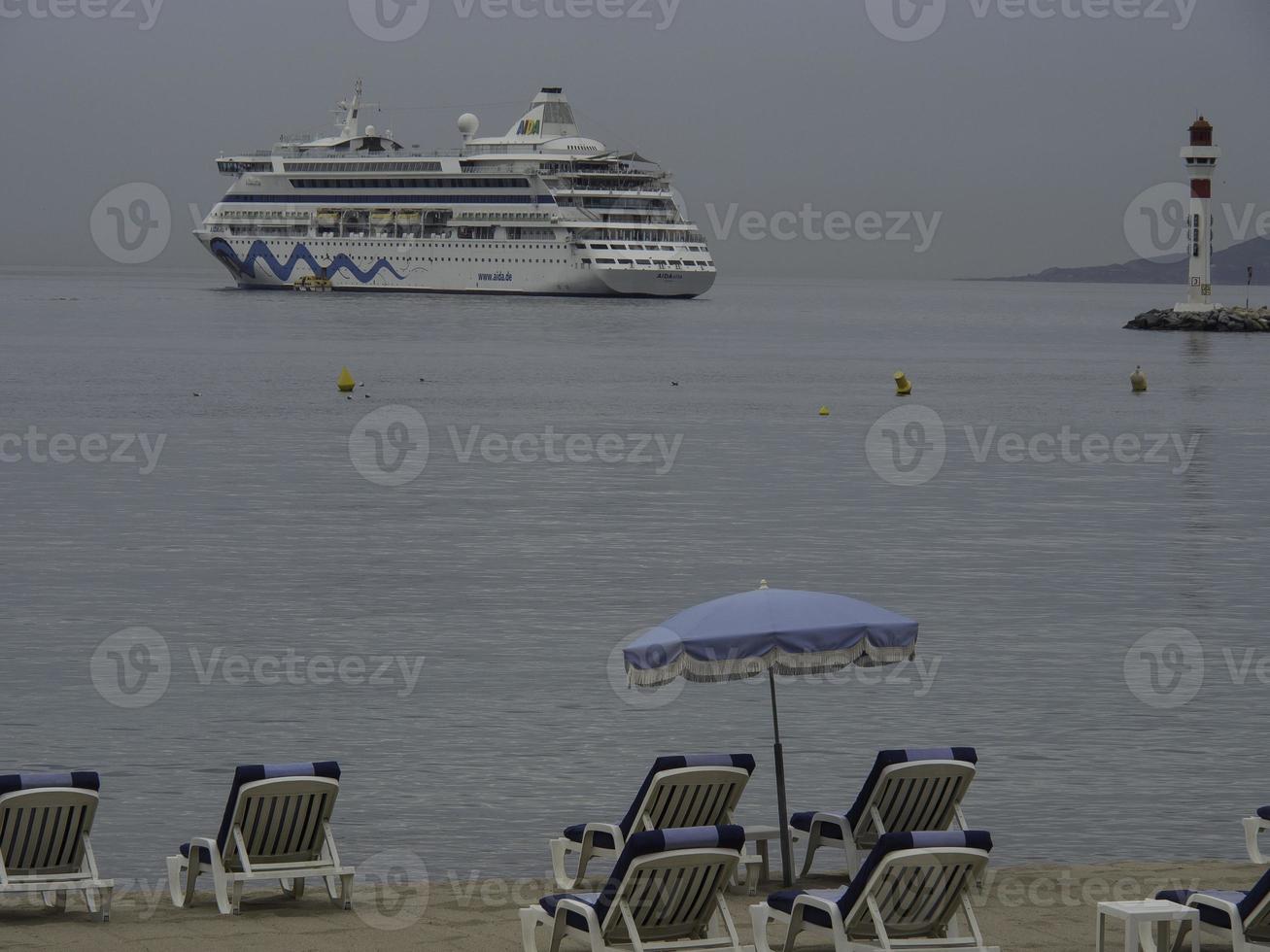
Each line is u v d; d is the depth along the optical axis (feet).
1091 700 180.45
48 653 202.49
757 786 148.77
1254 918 87.61
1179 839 132.46
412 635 215.10
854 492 387.14
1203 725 170.30
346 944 95.20
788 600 102.73
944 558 286.66
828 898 89.81
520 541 302.04
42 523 321.11
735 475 419.33
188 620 224.74
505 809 139.44
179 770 151.53
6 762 153.99
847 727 168.86
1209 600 245.24
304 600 240.32
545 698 180.14
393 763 153.99
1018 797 144.36
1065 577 266.57
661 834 84.84
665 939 88.48
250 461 439.63
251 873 101.40
